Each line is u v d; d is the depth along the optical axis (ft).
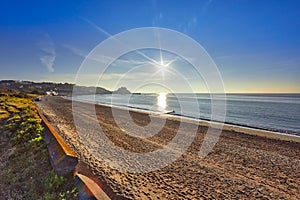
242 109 143.84
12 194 22.16
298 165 29.43
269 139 48.37
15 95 211.61
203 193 19.99
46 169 24.64
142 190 19.97
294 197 19.74
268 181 23.40
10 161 30.81
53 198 19.11
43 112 89.10
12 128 48.98
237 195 19.80
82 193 18.10
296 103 213.05
